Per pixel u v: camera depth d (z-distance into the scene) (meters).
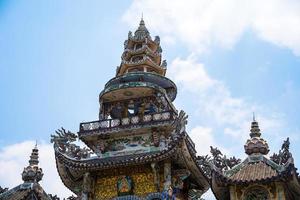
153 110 49.41
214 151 36.66
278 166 35.16
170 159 42.84
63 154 44.69
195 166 43.88
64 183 46.84
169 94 51.44
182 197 44.69
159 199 42.34
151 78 49.53
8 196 44.12
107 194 44.34
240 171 35.81
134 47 54.44
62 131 46.19
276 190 33.84
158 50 54.38
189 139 45.31
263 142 37.34
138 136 46.66
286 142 35.72
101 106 50.00
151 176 43.72
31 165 46.97
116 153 46.19
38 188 45.53
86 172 44.31
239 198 34.38
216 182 35.19
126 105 50.06
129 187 43.72
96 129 46.94
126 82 49.31
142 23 56.00
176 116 45.94
